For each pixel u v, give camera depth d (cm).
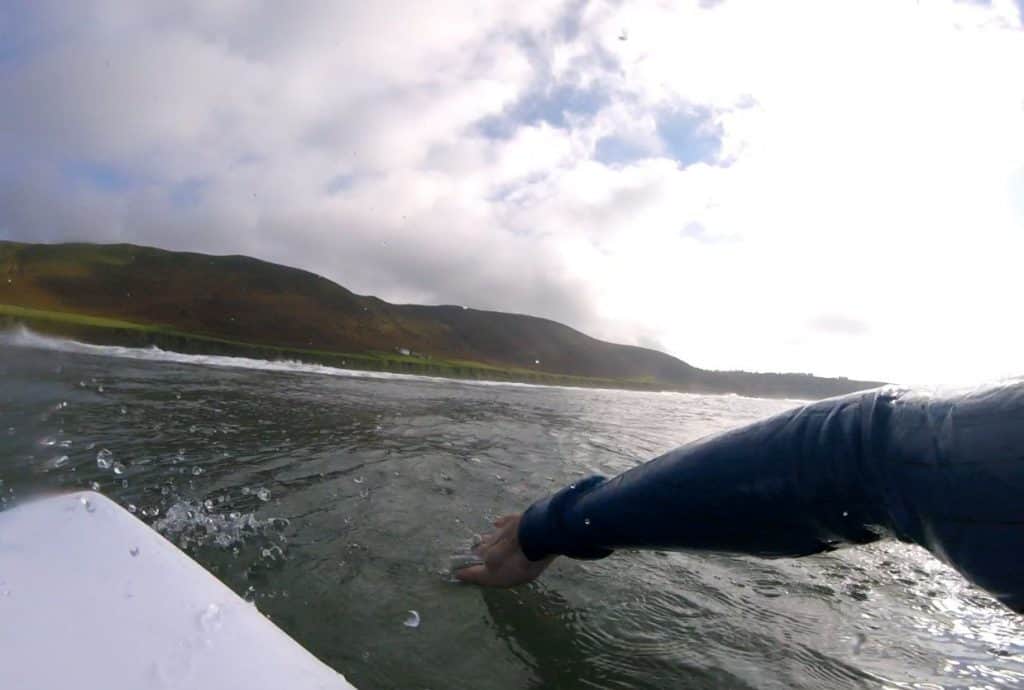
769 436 91
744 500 90
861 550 217
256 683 57
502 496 234
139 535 77
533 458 325
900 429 74
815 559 202
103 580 67
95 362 508
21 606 61
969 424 66
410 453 298
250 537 167
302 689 58
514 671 118
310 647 117
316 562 154
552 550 128
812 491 83
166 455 239
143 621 62
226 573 144
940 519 66
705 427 635
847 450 80
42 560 69
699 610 152
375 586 144
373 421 391
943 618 158
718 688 118
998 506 60
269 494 204
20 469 202
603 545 117
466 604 140
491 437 384
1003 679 126
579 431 475
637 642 133
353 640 121
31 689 51
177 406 348
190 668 57
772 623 148
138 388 393
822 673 126
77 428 264
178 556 75
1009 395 65
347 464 258
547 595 150
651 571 173
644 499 104
